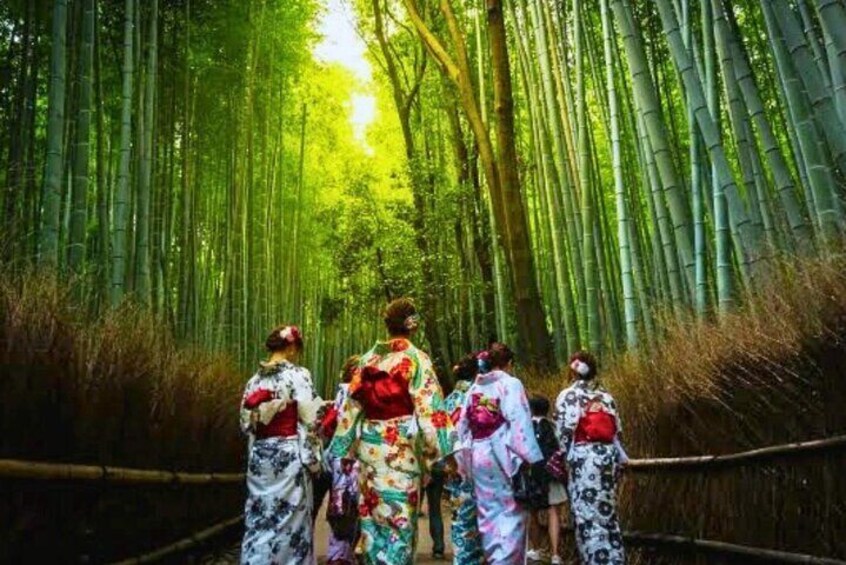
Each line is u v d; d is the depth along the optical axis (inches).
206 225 567.2
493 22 342.3
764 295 140.9
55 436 119.0
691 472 169.5
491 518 154.7
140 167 305.3
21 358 110.2
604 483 172.6
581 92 338.6
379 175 871.7
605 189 600.7
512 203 334.3
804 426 126.6
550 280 456.1
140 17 375.9
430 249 558.3
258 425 159.0
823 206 159.2
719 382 149.7
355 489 183.5
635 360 208.5
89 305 173.8
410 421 131.5
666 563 178.9
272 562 153.9
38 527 112.5
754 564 139.4
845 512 115.0
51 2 341.7
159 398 174.7
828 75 203.5
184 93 395.9
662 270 307.4
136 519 155.5
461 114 617.3
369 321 632.4
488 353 169.2
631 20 222.8
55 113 214.4
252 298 504.7
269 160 661.3
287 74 594.9
